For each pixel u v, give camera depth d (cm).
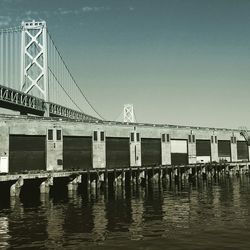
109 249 2283
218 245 2316
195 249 2245
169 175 7431
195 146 8112
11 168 5362
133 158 6925
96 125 6419
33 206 3878
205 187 5803
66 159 6009
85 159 6250
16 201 4269
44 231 2731
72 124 6084
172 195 4759
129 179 6488
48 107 9494
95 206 3856
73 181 5456
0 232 2716
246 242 2370
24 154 5516
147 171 6625
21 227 2864
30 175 4741
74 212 3503
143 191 5300
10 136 5397
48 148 5734
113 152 6681
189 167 7531
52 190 5538
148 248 2284
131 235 2588
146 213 3409
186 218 3136
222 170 8394
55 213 3453
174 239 2467
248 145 9475
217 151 8644
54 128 5841
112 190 5497
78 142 6191
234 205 3797
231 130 9088
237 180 7162
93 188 5797
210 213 3353
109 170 5916
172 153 7700
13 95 8156
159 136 7444
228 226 2805
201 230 2694
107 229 2773
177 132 7788
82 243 2416
